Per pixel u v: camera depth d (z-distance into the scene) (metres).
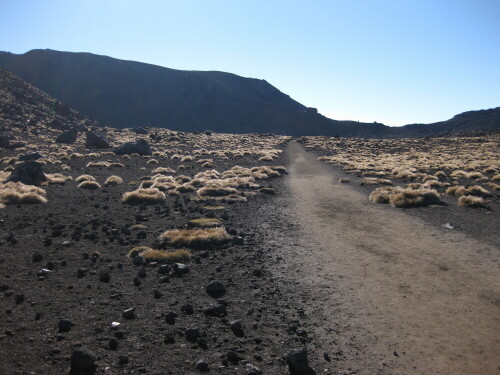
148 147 64.31
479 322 8.91
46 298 9.28
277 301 9.80
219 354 7.15
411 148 95.06
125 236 15.38
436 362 7.29
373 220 19.84
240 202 24.33
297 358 6.80
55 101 140.00
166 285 10.48
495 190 29.30
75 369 6.40
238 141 112.50
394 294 10.48
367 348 7.73
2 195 21.73
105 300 9.32
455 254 14.07
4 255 12.36
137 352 7.09
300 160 63.25
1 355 6.70
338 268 12.52
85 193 26.20
